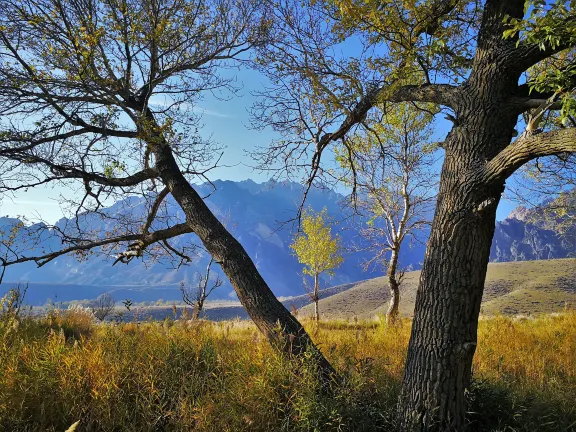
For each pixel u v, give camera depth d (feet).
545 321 44.16
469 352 13.53
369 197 56.03
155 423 12.90
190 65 22.20
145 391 14.33
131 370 15.42
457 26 17.56
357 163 26.32
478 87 14.17
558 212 39.14
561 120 10.50
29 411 12.97
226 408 13.33
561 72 11.66
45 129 19.31
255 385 13.88
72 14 18.90
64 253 19.77
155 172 20.84
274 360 15.05
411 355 14.24
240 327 34.06
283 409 13.50
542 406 15.30
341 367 16.78
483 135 13.82
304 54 18.94
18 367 14.58
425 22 16.47
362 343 27.48
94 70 18.66
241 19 22.47
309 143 22.34
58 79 19.12
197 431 12.60
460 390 13.52
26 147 18.43
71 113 19.48
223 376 15.78
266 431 12.92
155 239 20.62
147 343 18.31
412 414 13.65
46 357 14.79
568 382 19.29
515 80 14.11
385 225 59.11
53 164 18.75
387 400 15.46
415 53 16.39
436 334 13.71
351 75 18.35
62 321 31.14
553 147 10.80
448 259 13.80
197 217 19.70
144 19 20.01
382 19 16.47
